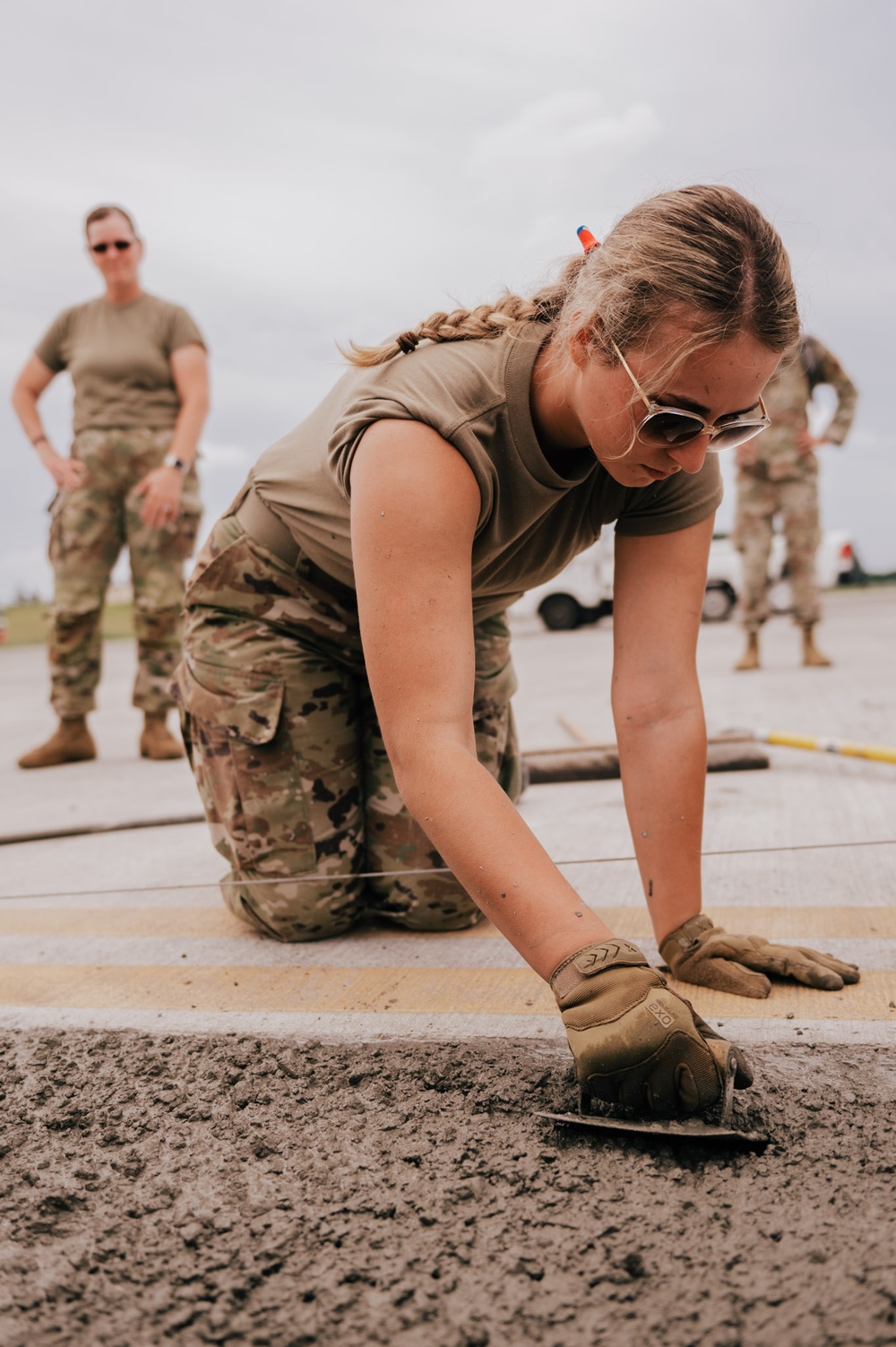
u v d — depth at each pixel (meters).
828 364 5.91
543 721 4.88
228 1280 0.98
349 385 1.75
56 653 4.29
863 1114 1.23
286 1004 1.69
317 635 1.93
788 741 3.37
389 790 2.00
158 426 4.15
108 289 4.15
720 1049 1.21
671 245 1.16
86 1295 0.97
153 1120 1.30
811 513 6.12
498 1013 1.60
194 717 2.04
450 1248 1.01
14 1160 1.23
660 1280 0.95
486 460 1.38
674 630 1.65
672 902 1.70
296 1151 1.21
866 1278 0.93
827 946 1.80
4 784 4.00
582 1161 1.15
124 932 2.13
